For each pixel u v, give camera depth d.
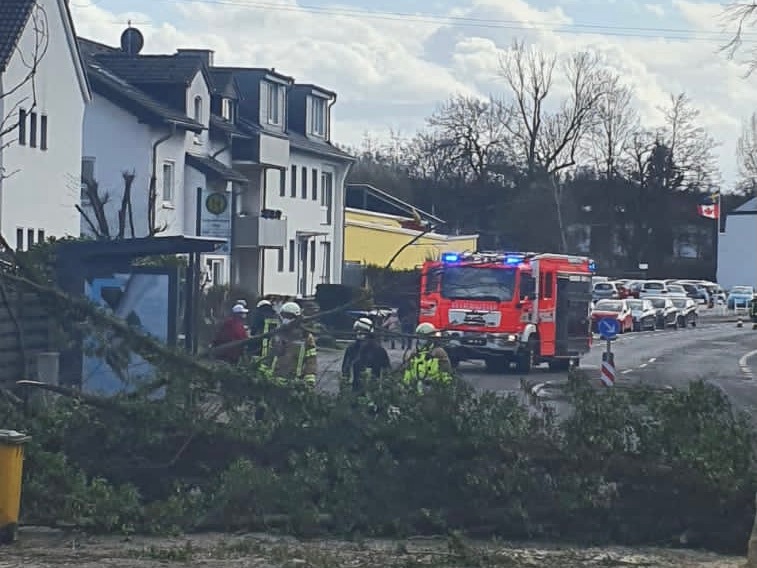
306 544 11.02
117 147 46.97
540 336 32.69
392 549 10.88
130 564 9.94
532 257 32.62
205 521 11.48
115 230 46.62
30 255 17.20
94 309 12.57
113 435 11.85
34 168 37.94
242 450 11.89
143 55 51.00
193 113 50.59
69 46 40.12
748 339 54.75
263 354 14.63
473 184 88.75
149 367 12.78
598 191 92.12
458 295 32.16
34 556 10.23
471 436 11.44
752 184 86.31
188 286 18.14
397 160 95.44
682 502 11.38
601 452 11.41
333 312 13.34
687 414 11.59
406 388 11.81
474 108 88.81
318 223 64.00
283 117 60.47
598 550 11.12
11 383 15.56
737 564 10.52
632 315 62.78
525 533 11.39
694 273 107.62
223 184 52.47
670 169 92.50
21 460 10.78
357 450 11.64
